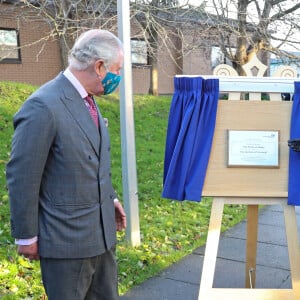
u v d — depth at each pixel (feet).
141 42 36.86
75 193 6.63
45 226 6.63
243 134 8.92
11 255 12.59
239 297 9.18
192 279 12.41
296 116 8.81
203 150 8.91
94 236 6.88
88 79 6.78
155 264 13.09
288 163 8.93
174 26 28.04
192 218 17.74
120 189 19.89
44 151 6.35
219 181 8.98
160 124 35.29
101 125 7.18
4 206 16.37
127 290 11.66
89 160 6.72
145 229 15.83
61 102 6.52
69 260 6.74
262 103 8.91
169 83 61.31
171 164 9.00
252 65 9.94
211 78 8.84
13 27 48.78
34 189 6.40
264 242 15.67
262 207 19.89
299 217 18.53
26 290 10.95
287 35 27.91
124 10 12.79
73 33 23.25
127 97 13.30
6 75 49.90
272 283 12.46
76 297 6.97
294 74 9.72
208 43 30.91
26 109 6.39
